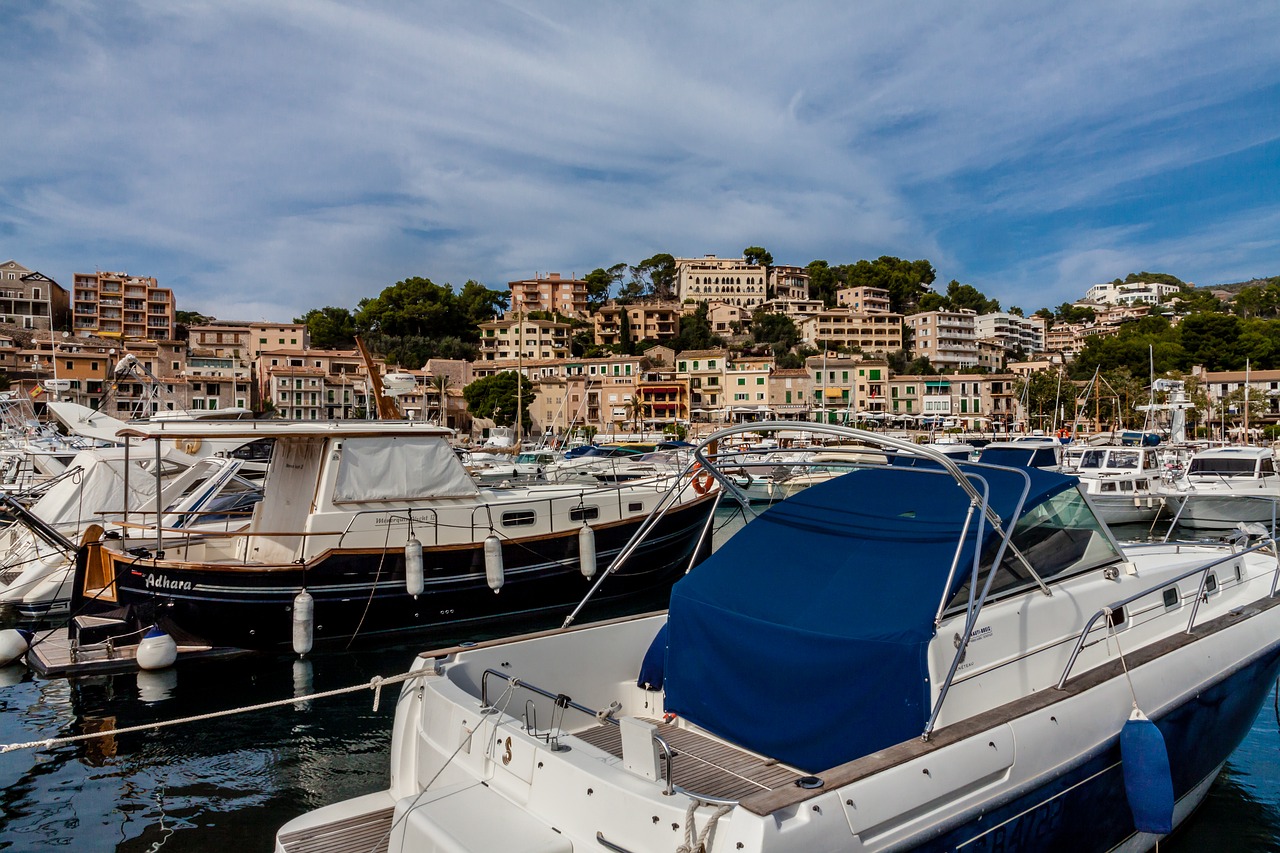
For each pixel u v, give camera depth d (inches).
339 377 3531.0
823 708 183.2
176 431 463.5
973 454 933.2
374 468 507.2
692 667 210.2
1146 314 6461.6
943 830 160.7
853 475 246.1
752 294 5733.3
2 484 959.0
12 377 3036.4
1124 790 212.8
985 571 198.1
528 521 552.7
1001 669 196.1
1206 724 246.8
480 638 503.5
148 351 3289.9
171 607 447.2
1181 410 1478.8
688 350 4424.2
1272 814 279.7
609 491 605.0
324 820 185.8
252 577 455.2
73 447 1128.2
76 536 591.5
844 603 193.2
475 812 159.6
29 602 569.3
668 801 139.4
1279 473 1005.2
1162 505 943.0
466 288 5285.4
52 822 281.7
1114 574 241.0
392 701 401.7
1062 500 235.5
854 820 144.6
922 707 173.5
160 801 297.9
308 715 383.2
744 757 206.8
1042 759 186.1
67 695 409.4
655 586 610.9
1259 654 265.1
